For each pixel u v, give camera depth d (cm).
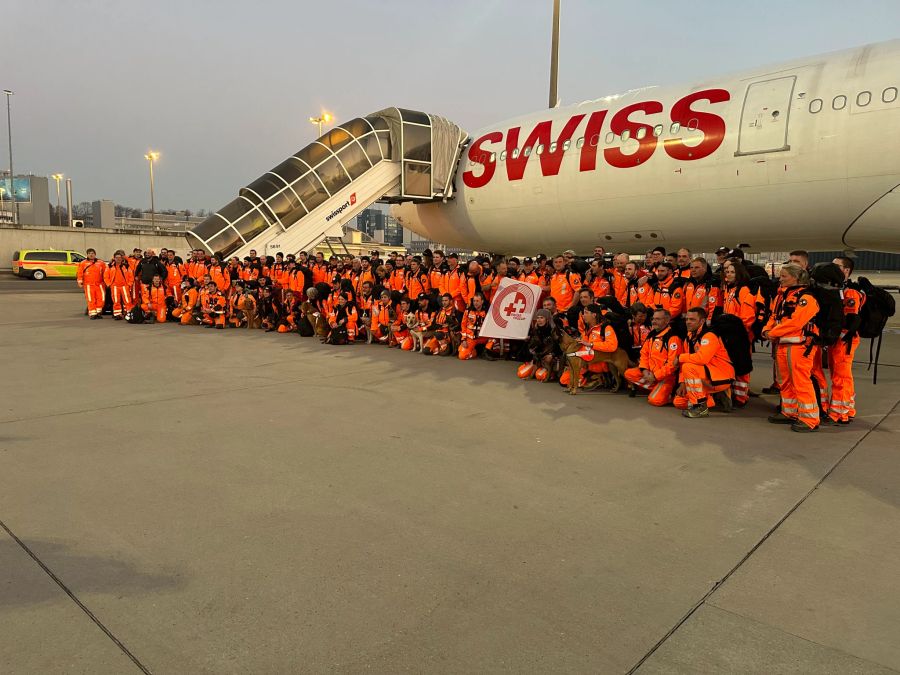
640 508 392
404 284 1248
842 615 272
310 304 1234
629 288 954
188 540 339
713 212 1354
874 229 1202
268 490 415
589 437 556
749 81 1277
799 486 434
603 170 1478
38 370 858
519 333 891
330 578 300
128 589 287
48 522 361
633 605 279
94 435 539
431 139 1892
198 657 238
